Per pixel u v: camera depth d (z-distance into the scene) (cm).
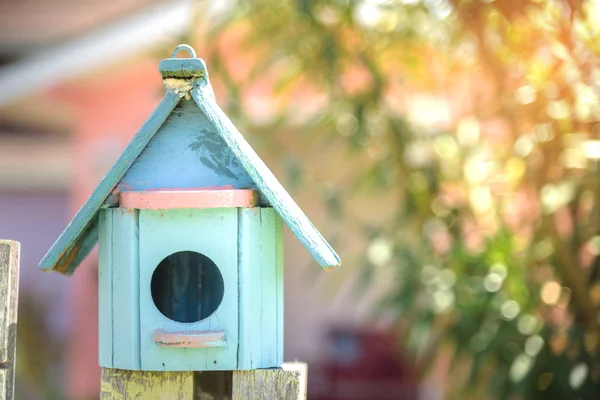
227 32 989
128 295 466
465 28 755
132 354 465
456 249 778
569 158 734
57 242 463
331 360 1350
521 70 750
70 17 1336
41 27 1334
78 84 1191
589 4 690
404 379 1312
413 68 860
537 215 752
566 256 716
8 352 463
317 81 868
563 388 722
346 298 1398
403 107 873
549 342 736
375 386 1316
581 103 725
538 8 710
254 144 842
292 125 867
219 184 469
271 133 855
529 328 748
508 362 747
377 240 818
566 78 730
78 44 1138
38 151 1309
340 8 806
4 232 1382
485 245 782
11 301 465
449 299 768
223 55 948
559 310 762
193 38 848
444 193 830
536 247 735
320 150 900
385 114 838
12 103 1170
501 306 757
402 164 834
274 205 454
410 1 791
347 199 934
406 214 833
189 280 515
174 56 468
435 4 783
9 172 1348
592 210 726
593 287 732
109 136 1208
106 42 1121
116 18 1174
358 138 830
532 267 750
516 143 750
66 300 1302
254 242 466
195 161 470
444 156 833
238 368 464
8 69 1183
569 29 695
